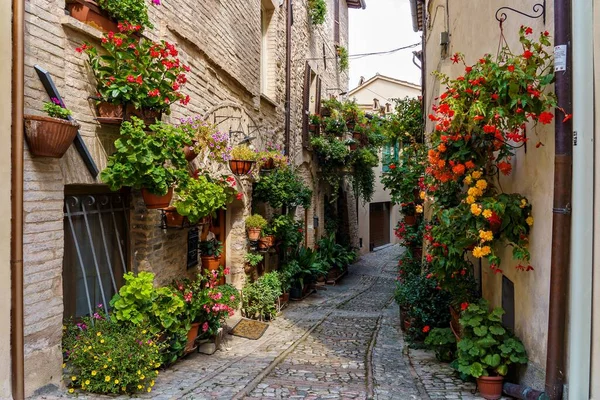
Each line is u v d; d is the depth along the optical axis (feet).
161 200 16.52
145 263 17.93
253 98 32.48
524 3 14.01
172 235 20.47
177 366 18.47
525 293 13.84
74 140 13.76
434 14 33.17
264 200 33.71
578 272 10.82
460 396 14.60
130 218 17.87
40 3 12.52
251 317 30.37
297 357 21.43
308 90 47.06
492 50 17.37
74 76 13.93
